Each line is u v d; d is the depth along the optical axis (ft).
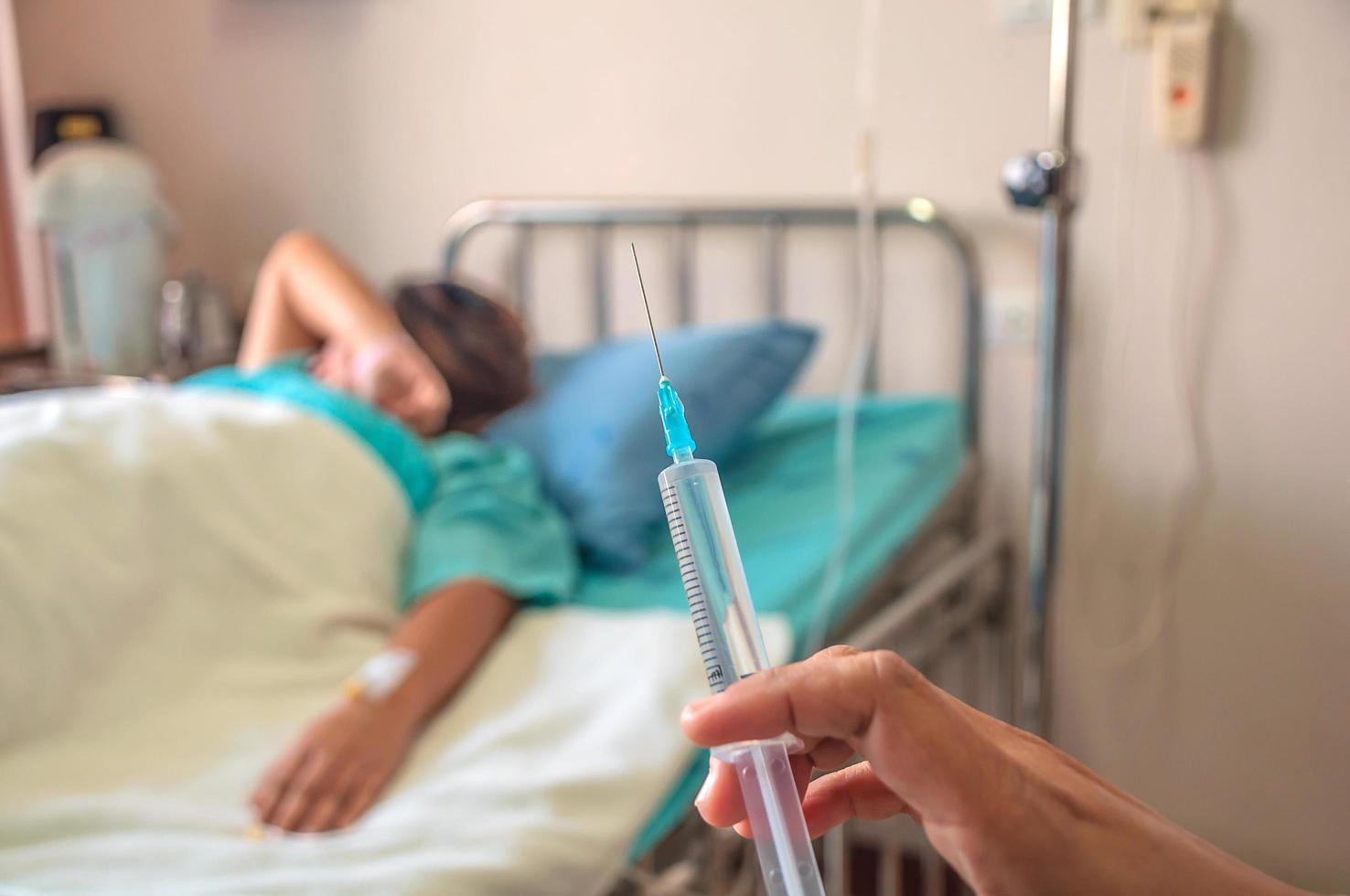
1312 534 5.94
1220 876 1.35
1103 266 6.16
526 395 6.00
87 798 3.27
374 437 5.17
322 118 8.21
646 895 3.42
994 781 1.30
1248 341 5.91
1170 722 6.40
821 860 5.31
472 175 7.81
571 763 3.43
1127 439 6.25
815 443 6.29
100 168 8.07
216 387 5.73
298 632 4.17
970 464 6.43
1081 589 6.49
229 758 3.59
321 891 2.84
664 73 7.13
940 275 6.62
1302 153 5.66
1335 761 6.06
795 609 4.70
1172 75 5.73
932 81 6.46
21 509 3.85
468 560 4.41
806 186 6.87
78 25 8.85
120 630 3.95
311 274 6.43
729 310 7.18
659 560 5.41
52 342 8.98
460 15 7.64
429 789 3.36
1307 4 5.55
